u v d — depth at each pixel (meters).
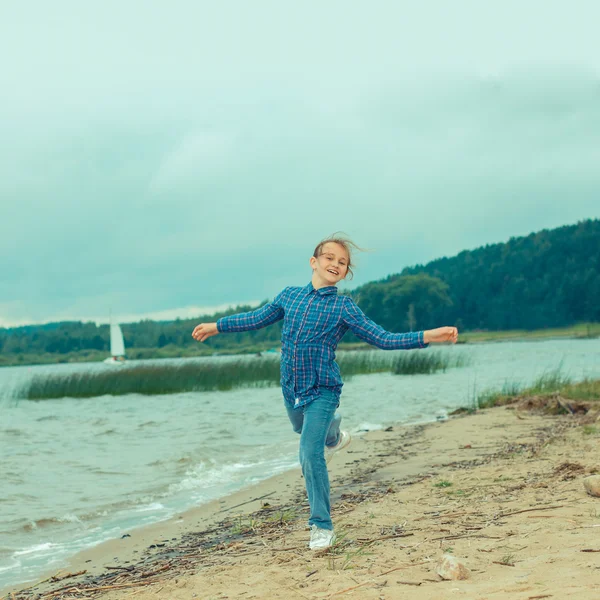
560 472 6.05
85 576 4.55
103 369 30.23
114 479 8.41
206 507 6.65
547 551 3.45
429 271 191.38
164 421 15.61
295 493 6.99
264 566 3.86
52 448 11.57
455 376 28.64
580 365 34.03
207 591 3.50
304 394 4.10
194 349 143.62
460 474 6.74
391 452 9.31
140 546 5.30
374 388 23.50
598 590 2.64
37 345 173.38
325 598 3.07
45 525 6.17
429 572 3.32
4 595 4.26
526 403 13.73
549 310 156.62
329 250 4.15
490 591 2.83
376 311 149.75
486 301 165.00
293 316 4.13
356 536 4.37
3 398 26.02
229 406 19.17
